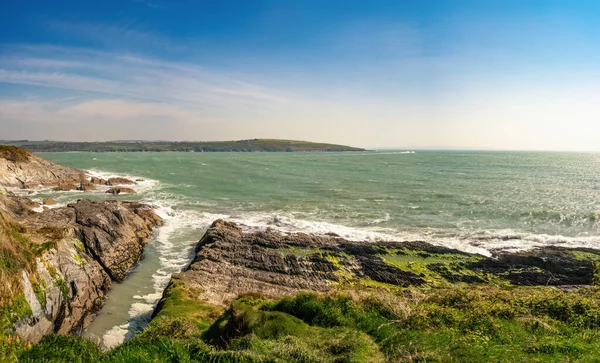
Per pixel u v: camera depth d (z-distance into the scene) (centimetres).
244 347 805
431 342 840
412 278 2277
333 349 833
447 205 4547
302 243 2786
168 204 4512
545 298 1102
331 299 1118
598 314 974
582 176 8056
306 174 8388
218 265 2377
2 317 1169
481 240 3047
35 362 837
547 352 757
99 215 2817
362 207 4438
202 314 1614
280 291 2091
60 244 1881
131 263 2569
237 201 4822
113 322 1816
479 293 1223
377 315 1038
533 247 2834
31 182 5859
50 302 1527
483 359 743
